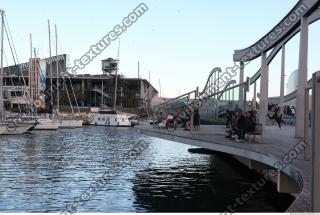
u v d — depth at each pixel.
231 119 23.00
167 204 17.47
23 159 33.62
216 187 20.42
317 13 29.39
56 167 29.19
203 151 35.84
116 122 93.06
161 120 27.92
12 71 92.38
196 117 23.52
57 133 65.94
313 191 7.34
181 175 24.77
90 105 115.00
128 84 118.50
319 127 7.32
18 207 17.31
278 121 32.88
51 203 18.05
